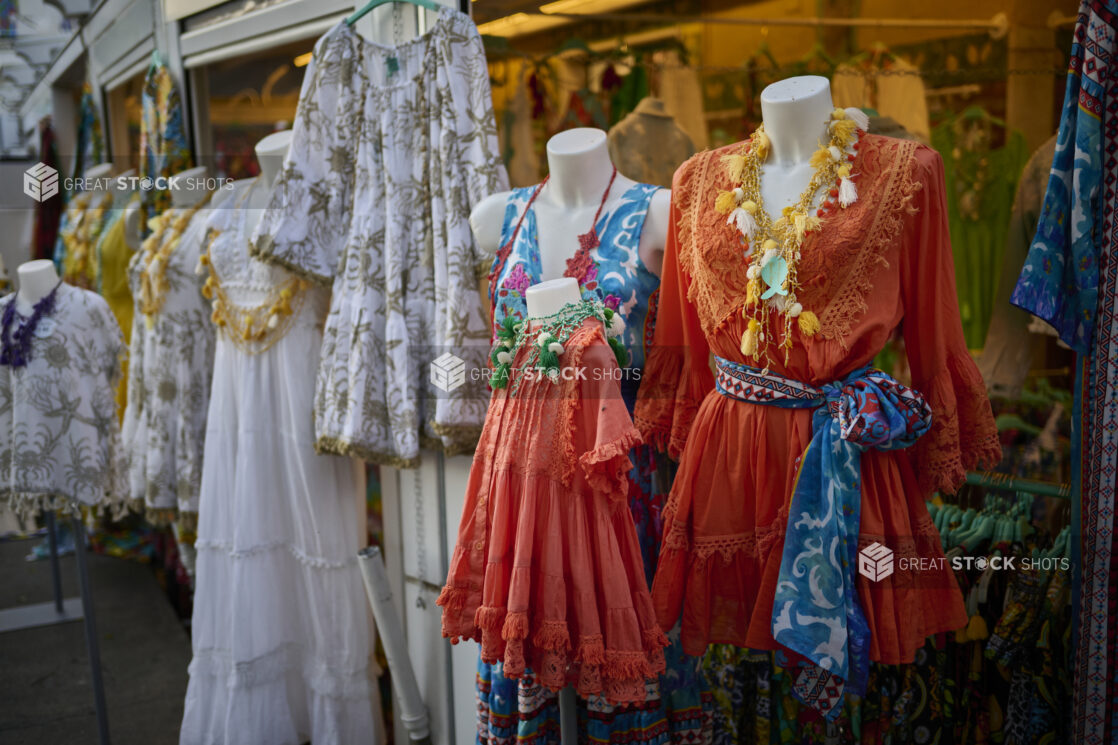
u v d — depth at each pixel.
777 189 1.61
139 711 3.13
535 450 1.55
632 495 1.81
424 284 2.33
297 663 2.70
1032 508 2.00
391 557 2.70
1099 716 1.60
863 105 2.64
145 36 3.70
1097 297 1.55
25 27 4.25
